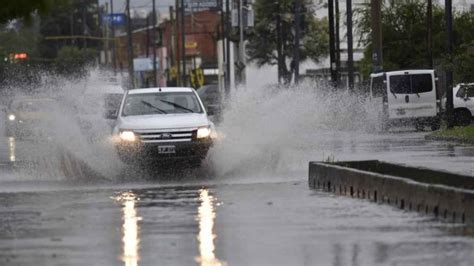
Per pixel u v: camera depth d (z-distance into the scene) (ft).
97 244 89.56
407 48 376.48
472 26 371.15
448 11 257.55
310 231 94.68
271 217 105.40
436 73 311.88
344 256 81.15
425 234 91.04
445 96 296.10
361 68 407.64
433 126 295.07
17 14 143.74
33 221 106.01
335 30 403.75
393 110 293.23
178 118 158.40
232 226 99.30
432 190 103.76
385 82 293.64
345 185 126.21
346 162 137.59
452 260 78.38
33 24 146.92
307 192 129.70
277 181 145.59
